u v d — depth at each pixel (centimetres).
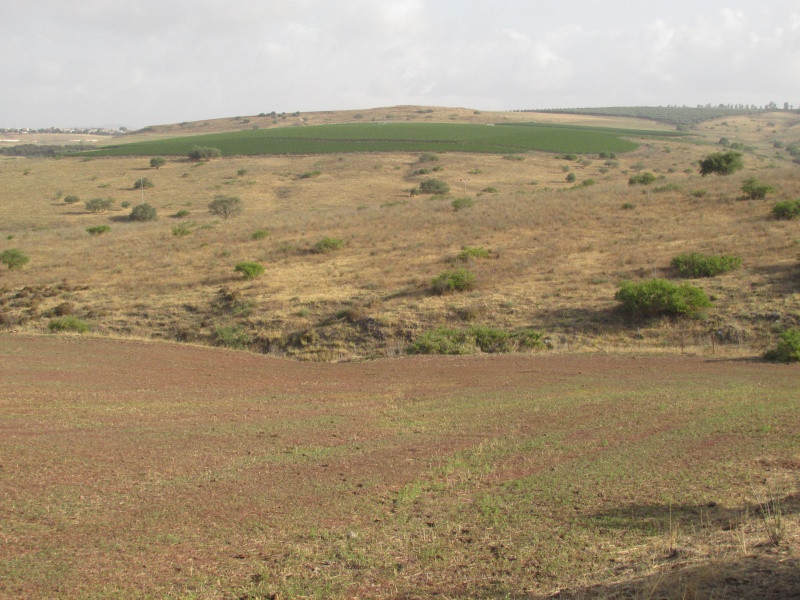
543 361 1755
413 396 1362
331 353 2216
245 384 1535
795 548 497
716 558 495
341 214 5369
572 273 2806
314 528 639
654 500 667
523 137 13812
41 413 1191
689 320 2152
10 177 10269
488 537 598
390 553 573
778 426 952
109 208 7825
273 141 13325
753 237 3055
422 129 15462
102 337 2250
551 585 488
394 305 2573
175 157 11850
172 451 939
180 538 621
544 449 901
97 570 554
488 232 3897
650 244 3180
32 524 662
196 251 4103
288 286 3011
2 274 3844
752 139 17162
